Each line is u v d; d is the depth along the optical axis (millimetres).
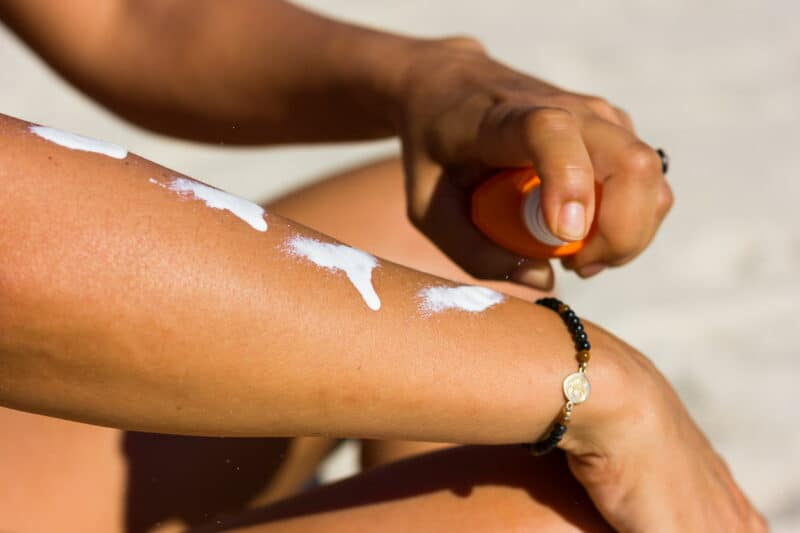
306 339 576
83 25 834
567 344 639
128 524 802
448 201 708
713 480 686
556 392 632
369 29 780
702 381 1207
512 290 866
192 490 819
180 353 557
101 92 850
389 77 739
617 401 646
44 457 789
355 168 918
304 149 1621
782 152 1735
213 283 560
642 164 650
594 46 2064
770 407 1179
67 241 541
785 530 1018
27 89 1630
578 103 676
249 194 1493
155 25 830
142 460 807
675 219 1535
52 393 554
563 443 658
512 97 683
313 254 588
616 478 664
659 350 1255
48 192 543
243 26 811
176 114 839
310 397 583
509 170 679
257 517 713
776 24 2195
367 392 591
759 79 1975
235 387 569
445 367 605
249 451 832
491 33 2070
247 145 844
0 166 541
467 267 710
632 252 667
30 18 843
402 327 599
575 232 627
